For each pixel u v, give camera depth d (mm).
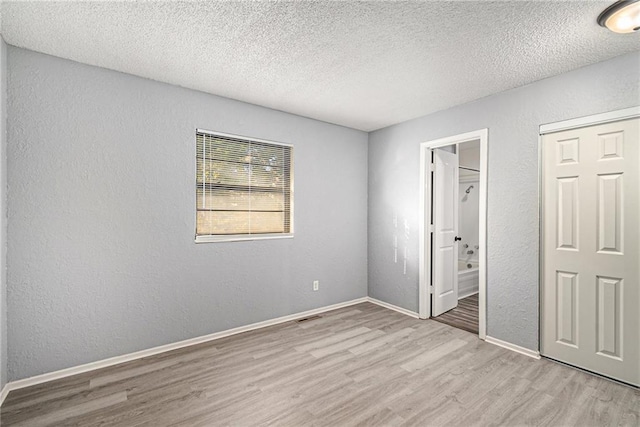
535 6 1694
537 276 2652
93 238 2434
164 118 2758
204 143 3016
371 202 4328
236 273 3184
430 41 2066
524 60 2309
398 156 3939
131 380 2279
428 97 3057
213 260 3039
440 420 1845
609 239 2305
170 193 2789
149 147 2682
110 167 2502
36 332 2217
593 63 2352
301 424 1814
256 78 2664
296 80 2691
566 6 1688
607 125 2311
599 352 2342
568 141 2506
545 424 1811
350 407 1971
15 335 2143
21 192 2156
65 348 2324
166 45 2137
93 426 1794
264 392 2137
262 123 3354
